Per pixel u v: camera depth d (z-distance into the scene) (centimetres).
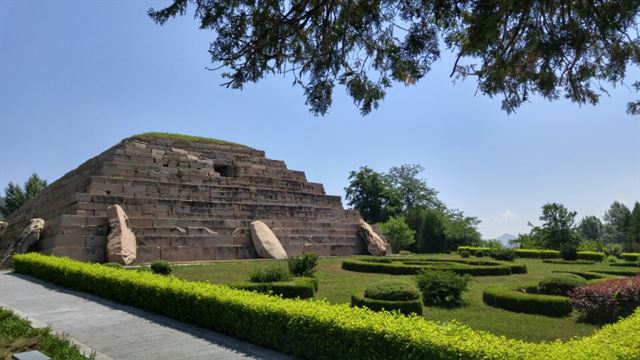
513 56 861
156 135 3450
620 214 9444
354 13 875
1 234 3180
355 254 3450
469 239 4888
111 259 2238
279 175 3703
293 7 848
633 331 703
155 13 801
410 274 2142
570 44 820
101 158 3231
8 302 1328
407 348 674
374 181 6319
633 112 911
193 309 1059
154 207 2695
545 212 4553
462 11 803
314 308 852
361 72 966
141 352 851
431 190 7225
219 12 826
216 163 3422
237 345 892
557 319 1214
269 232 2934
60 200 2875
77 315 1155
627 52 855
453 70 848
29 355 631
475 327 1095
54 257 1897
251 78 910
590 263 3306
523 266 2481
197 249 2633
